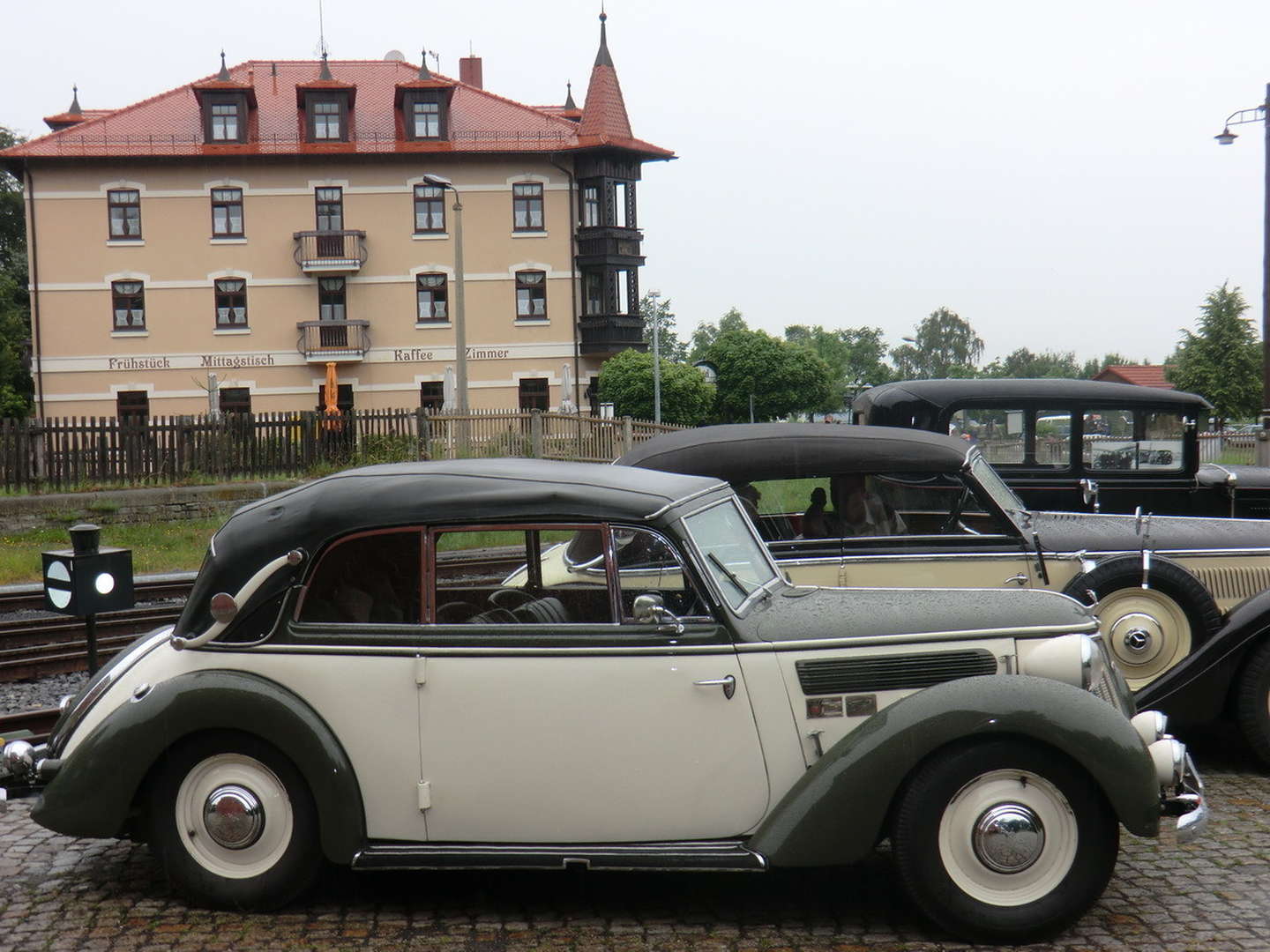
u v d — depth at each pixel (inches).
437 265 1649.9
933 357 5615.2
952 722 164.4
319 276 1636.3
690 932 172.4
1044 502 434.9
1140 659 259.4
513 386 1674.5
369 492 181.9
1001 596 191.3
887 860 200.4
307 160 1620.3
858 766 166.4
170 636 194.1
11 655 389.4
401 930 173.6
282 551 179.3
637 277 1707.7
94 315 1605.6
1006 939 165.5
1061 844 166.1
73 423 829.2
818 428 277.6
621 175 1676.9
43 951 167.0
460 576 178.9
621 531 177.6
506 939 170.4
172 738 175.6
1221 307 1493.6
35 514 782.5
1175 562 267.0
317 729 174.9
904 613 182.4
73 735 184.4
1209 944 164.7
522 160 1653.5
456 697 175.2
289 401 1642.5
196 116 1651.1
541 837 175.9
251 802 178.1
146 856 205.3
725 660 174.6
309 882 179.0
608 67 1695.4
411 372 1656.0
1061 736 162.4
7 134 2517.2
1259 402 1483.8
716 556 183.6
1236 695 247.4
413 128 1630.2
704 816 174.9
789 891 187.6
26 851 208.5
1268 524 284.7
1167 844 204.5
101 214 1596.9
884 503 269.3
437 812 176.2
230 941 169.9
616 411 1625.2
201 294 1620.3
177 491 823.7
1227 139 940.0
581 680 174.1
